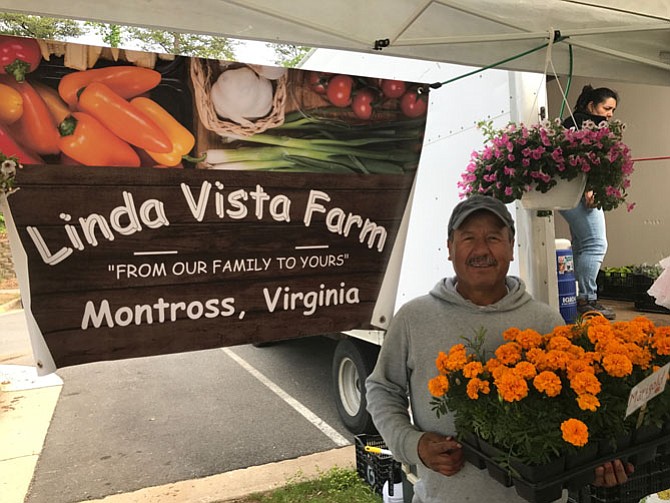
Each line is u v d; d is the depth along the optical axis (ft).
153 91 5.63
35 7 5.19
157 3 5.60
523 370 4.42
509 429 4.36
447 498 5.25
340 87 6.50
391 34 6.58
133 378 21.12
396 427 5.44
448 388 4.79
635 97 14.90
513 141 6.97
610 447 4.73
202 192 5.88
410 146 6.93
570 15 7.13
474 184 7.45
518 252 8.07
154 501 11.42
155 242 5.72
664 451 5.35
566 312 8.54
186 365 22.67
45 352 5.37
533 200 7.09
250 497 11.38
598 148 6.83
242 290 6.13
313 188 6.42
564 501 5.40
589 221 9.20
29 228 5.25
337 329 6.66
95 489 12.11
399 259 6.97
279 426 15.53
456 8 6.54
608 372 4.58
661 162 14.15
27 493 12.03
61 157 5.31
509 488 5.08
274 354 23.65
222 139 5.94
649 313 9.59
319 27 6.15
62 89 5.29
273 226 6.24
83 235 5.44
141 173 5.62
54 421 16.60
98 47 5.41
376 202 6.78
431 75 9.96
